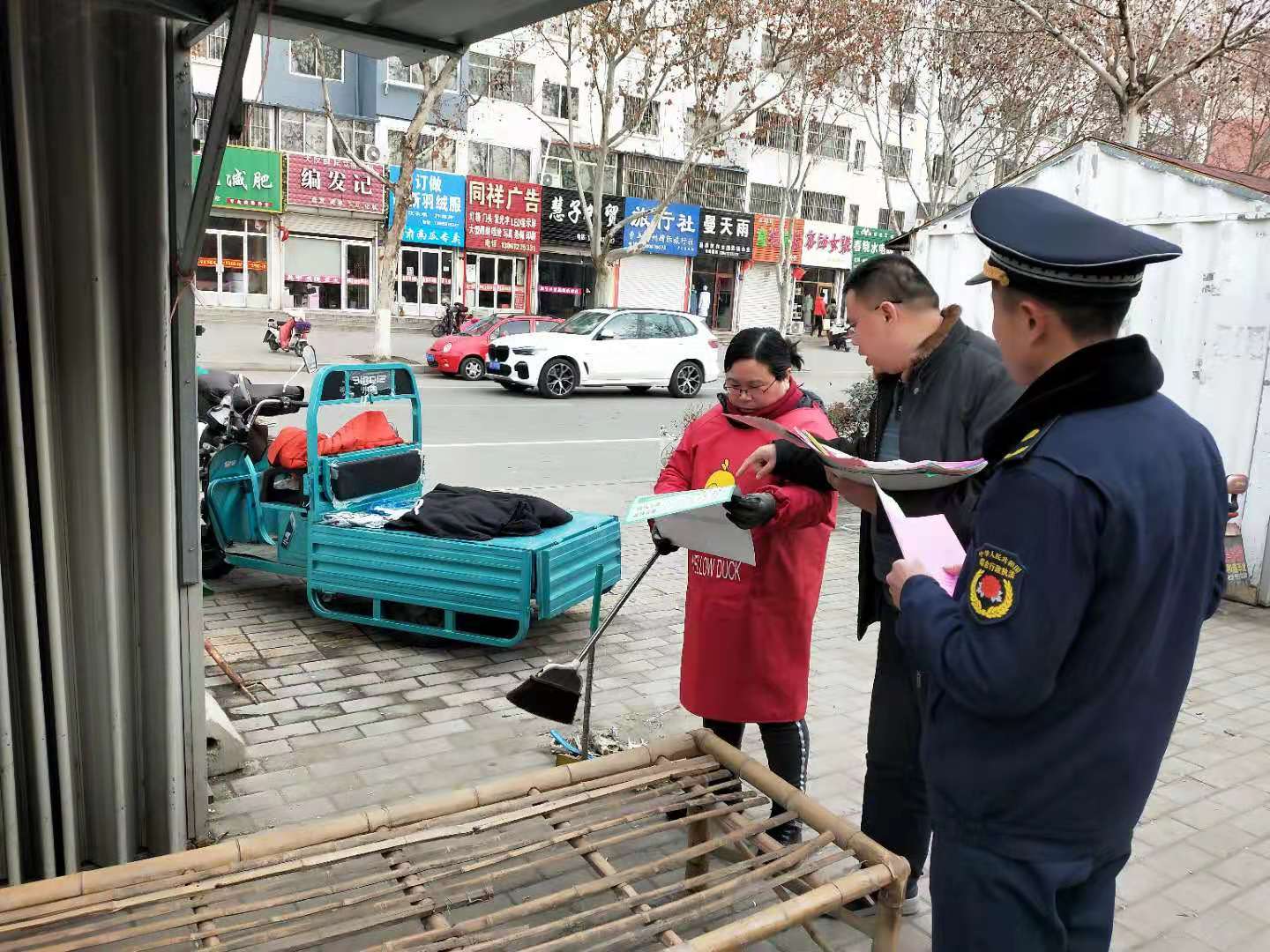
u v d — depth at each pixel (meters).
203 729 2.80
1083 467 1.38
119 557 2.52
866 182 35.00
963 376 2.27
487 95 26.55
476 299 28.67
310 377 16.28
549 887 2.71
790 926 1.83
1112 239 1.40
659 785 2.37
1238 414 5.80
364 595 4.52
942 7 16.34
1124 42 9.94
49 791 2.50
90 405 2.40
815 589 2.78
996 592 1.41
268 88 24.22
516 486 8.47
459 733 3.74
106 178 2.34
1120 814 1.51
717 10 18.36
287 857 1.96
